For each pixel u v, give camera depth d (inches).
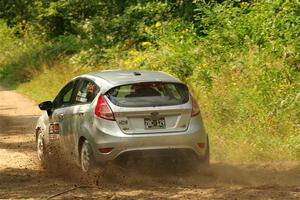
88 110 766.5
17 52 3056.1
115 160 733.9
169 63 1406.3
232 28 1364.4
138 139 731.4
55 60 2438.5
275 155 884.6
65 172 830.5
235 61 1258.6
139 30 1927.9
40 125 931.3
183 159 753.0
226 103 1107.3
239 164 853.2
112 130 735.1
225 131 1021.8
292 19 1153.4
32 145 1114.7
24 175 816.9
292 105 994.7
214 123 1071.0
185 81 1325.0
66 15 2655.0
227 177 761.6
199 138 754.8
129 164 748.0
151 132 739.4
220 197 636.7
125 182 740.7
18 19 3344.0
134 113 738.2
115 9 2229.3
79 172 812.0
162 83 769.6
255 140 935.7
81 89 826.2
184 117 754.2
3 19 3516.2
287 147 889.5
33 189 717.3
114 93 753.0
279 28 1177.4
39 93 2086.6
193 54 1392.7
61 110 854.5
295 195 633.0
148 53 1596.9
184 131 748.6
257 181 732.7
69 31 2950.3
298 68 1119.0
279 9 1243.8
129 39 1983.3
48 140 895.1
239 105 1080.2
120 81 765.3
